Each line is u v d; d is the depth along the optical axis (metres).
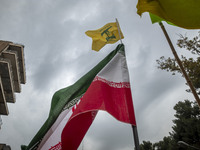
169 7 3.34
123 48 4.41
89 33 6.23
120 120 3.37
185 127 32.44
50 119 4.59
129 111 3.41
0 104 36.53
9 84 36.06
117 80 3.90
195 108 35.97
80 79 4.78
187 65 11.87
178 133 34.97
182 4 3.26
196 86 19.80
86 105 3.58
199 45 11.66
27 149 4.62
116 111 3.52
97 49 6.14
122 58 4.20
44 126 4.71
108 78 3.97
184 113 37.31
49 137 4.47
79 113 3.48
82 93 4.57
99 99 3.66
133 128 3.22
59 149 4.24
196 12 3.15
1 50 34.69
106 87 3.84
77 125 3.80
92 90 3.78
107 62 4.55
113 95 3.73
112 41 6.04
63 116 4.50
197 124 30.56
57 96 5.34
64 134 3.66
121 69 4.02
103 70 4.05
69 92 4.69
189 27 3.15
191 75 12.11
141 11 3.52
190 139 31.03
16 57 37.03
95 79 3.94
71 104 4.54
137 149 2.94
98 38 6.18
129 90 3.72
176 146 32.50
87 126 3.85
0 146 23.41
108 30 6.13
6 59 33.22
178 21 3.25
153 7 3.49
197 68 11.61
